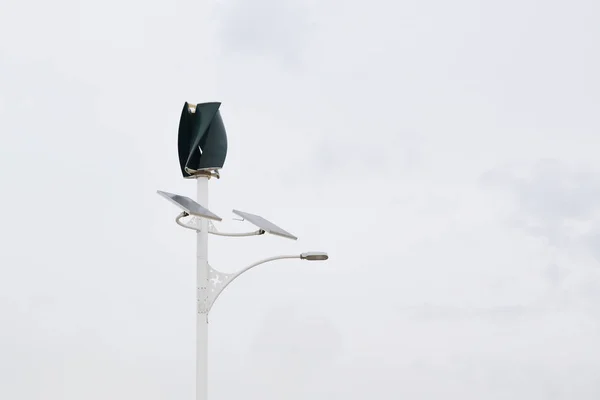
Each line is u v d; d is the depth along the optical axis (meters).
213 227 12.23
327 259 12.18
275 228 12.34
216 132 12.20
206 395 11.92
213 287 12.06
